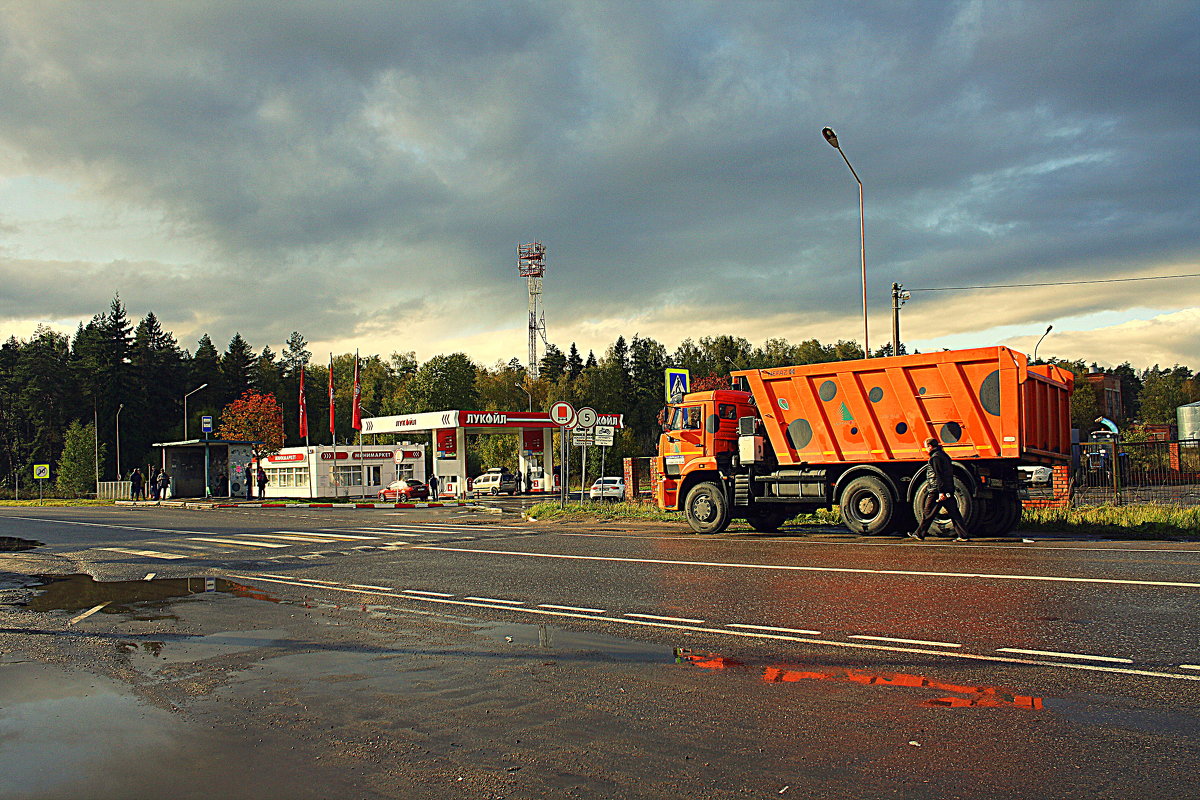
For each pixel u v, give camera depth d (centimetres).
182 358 11175
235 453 6119
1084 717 519
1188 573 1022
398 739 511
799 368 1761
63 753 500
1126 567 1091
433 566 1375
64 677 692
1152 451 2133
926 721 519
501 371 11038
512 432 6425
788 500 1766
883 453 1681
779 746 482
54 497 7294
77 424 7431
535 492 5884
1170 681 587
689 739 498
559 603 978
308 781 449
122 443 8825
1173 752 459
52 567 1550
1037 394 1617
